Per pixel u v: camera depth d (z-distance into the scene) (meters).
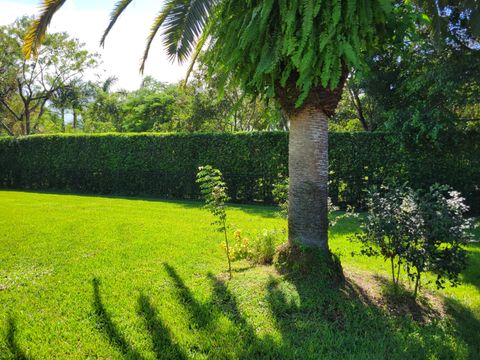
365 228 3.30
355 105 13.31
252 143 9.91
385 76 9.22
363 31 2.69
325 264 3.33
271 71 2.90
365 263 4.38
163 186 11.17
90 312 2.90
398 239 3.04
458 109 8.10
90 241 5.16
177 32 3.63
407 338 2.57
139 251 4.67
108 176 11.96
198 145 10.65
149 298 3.16
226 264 4.13
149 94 19.48
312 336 2.52
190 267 4.03
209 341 2.46
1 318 2.80
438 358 2.35
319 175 3.44
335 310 2.88
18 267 4.02
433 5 4.76
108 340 2.48
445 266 2.91
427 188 7.98
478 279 3.91
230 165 10.20
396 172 8.25
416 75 8.55
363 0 2.59
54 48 20.19
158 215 7.46
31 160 13.11
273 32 2.89
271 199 9.73
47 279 3.64
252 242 4.54
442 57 7.68
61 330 2.61
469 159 7.74
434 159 7.96
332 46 2.61
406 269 3.21
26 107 21.05
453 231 2.88
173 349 2.37
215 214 3.81
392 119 8.12
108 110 23.47
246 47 3.02
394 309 3.01
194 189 10.73
